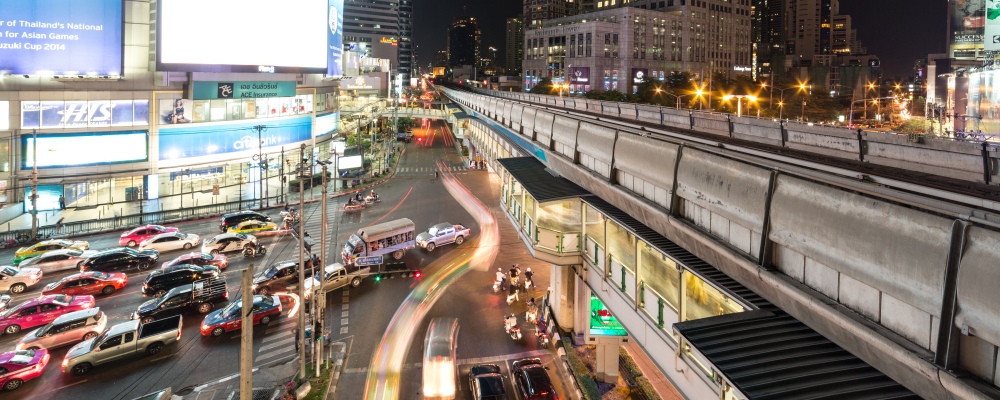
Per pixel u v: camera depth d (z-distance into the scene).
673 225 15.77
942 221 8.09
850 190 9.99
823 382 9.81
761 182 12.12
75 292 38.81
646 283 18.66
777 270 12.05
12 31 54.38
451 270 46.00
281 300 39.41
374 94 152.38
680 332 12.02
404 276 44.50
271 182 79.81
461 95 117.44
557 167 29.45
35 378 28.70
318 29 82.62
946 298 7.99
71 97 58.47
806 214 10.81
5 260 46.62
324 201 31.36
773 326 11.95
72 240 52.16
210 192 70.06
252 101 75.25
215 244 48.53
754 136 29.09
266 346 33.19
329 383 28.33
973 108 98.56
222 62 68.88
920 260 8.41
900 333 9.06
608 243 22.52
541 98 82.56
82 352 29.45
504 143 50.91
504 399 25.91
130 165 63.06
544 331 34.28
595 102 57.97
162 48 62.91
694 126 36.22
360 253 44.22
